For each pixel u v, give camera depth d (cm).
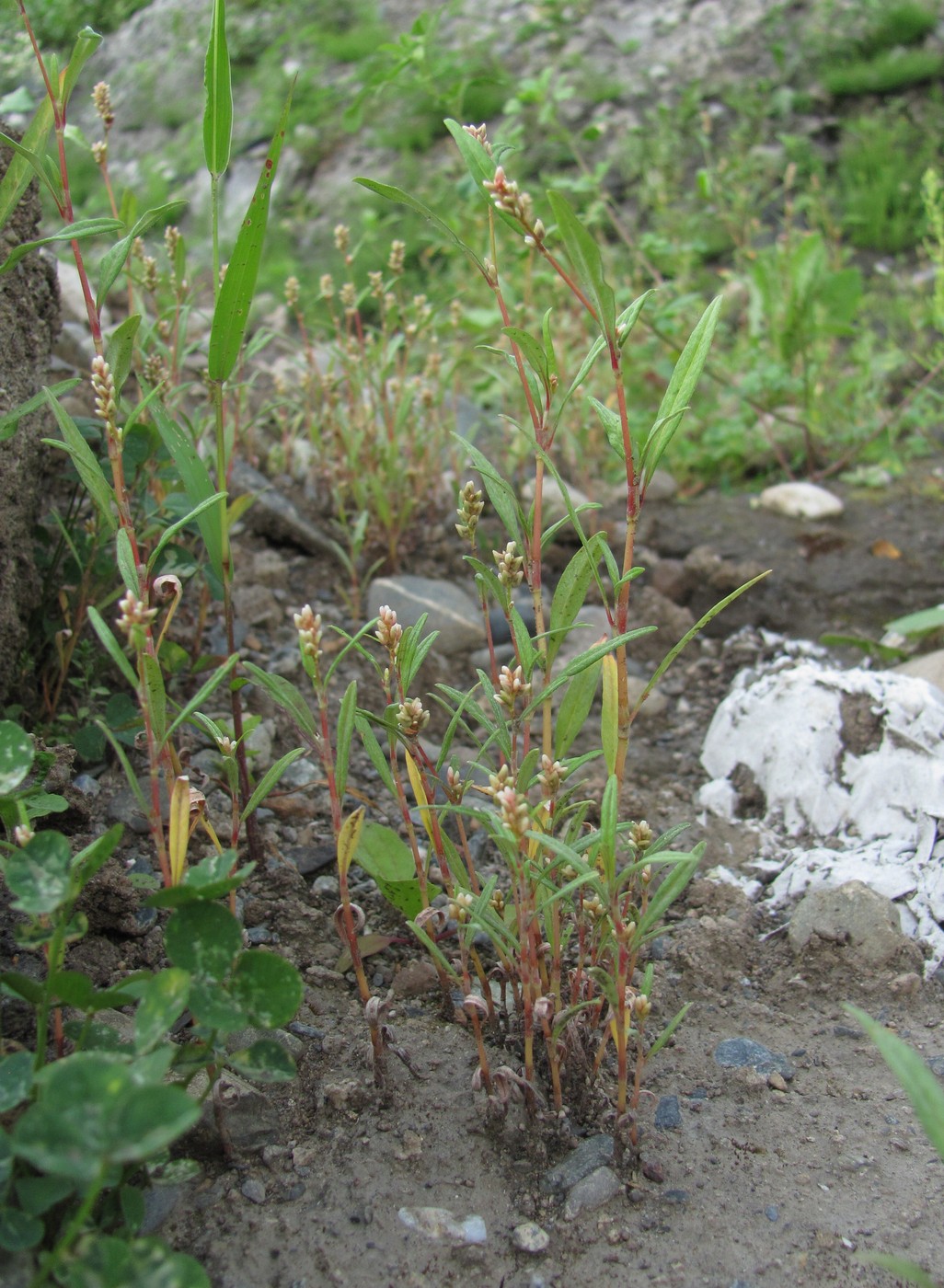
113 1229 35
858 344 97
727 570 73
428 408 73
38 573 56
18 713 52
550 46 156
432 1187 39
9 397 52
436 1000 47
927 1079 31
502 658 67
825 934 49
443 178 130
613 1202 39
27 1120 30
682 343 93
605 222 116
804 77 146
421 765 45
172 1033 43
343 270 121
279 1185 39
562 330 87
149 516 55
